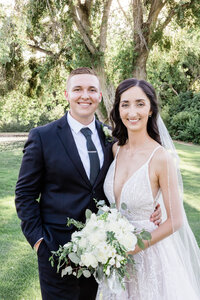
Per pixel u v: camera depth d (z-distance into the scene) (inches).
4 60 339.9
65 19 329.1
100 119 420.8
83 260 65.1
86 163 83.6
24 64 472.1
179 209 76.9
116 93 85.0
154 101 83.7
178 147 730.2
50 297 81.3
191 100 955.3
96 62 346.9
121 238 65.0
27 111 541.0
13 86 466.3
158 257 79.0
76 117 85.0
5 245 159.6
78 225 72.5
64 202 81.0
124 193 80.4
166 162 78.1
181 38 427.5
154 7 349.4
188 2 343.0
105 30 354.9
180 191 81.9
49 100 538.3
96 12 354.9
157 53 423.5
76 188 81.2
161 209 89.0
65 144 81.7
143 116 80.9
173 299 75.7
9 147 707.4
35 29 357.4
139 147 83.5
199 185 306.5
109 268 67.4
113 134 90.0
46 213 83.3
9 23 315.9
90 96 83.2
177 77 470.6
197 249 85.4
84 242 66.7
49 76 454.0
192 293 79.0
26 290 121.0
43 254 79.8
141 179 79.0
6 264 140.5
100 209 73.5
